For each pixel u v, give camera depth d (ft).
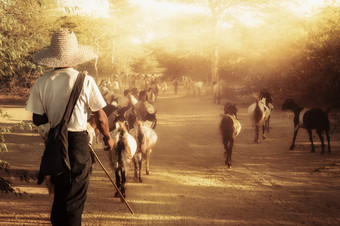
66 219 9.70
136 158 30.96
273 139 51.03
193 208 24.84
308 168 35.65
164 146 47.09
